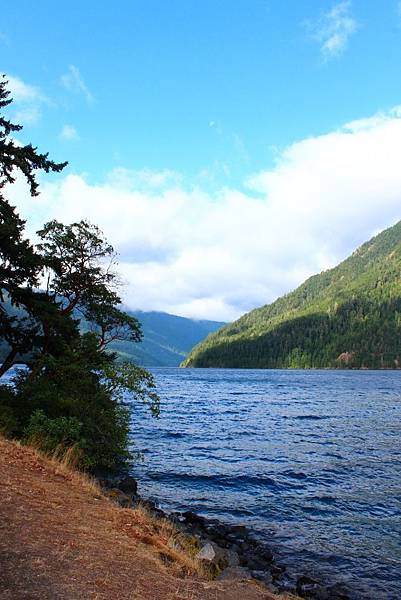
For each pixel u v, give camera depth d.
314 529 14.03
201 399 59.22
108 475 19.02
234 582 7.06
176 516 14.16
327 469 21.36
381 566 11.60
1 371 20.02
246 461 22.89
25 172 19.31
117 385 18.86
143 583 5.66
